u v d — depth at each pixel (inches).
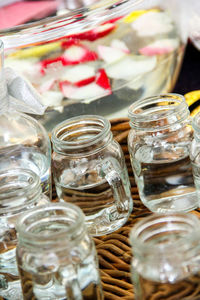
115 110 42.5
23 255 26.2
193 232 23.9
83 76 40.5
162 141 33.2
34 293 26.3
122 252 31.9
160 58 44.1
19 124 33.9
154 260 24.0
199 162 31.0
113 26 40.8
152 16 43.0
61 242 25.1
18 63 39.7
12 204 28.6
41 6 53.1
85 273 26.0
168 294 24.5
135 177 34.5
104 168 32.3
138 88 43.2
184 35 46.8
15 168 31.4
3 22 52.8
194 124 30.4
